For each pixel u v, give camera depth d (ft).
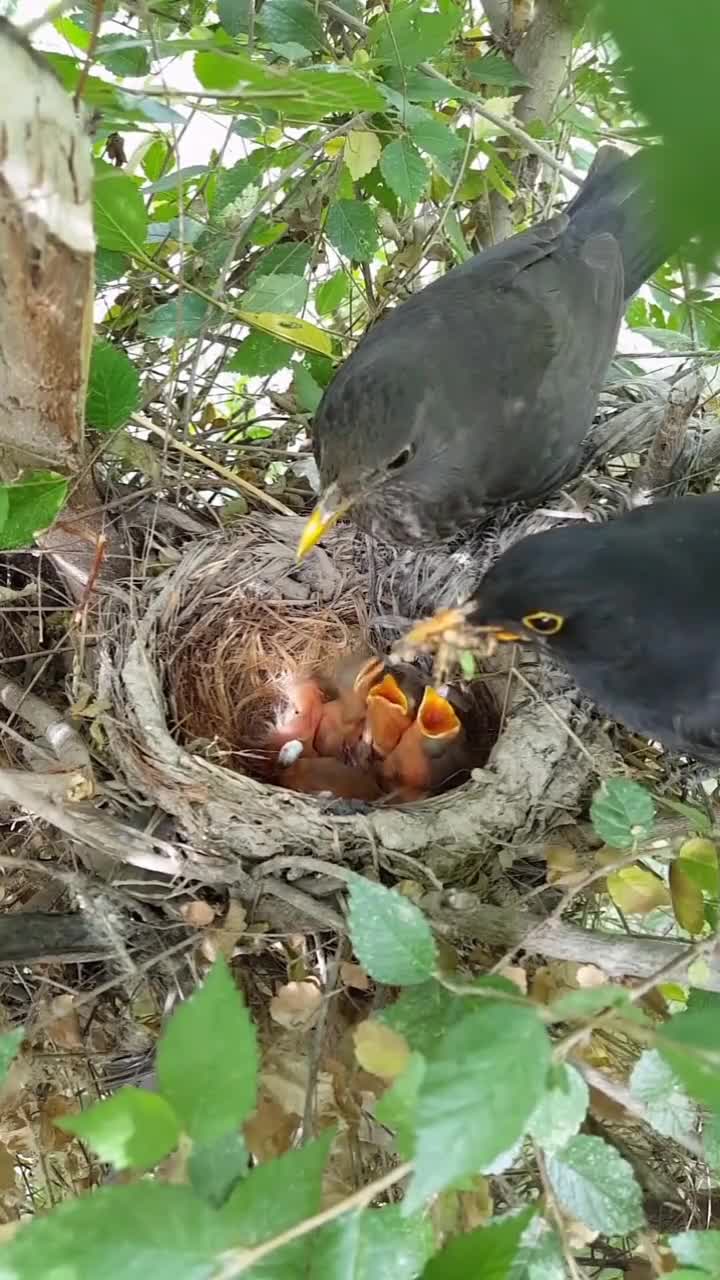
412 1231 0.62
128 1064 1.13
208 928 1.05
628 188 1.37
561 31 1.26
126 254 1.11
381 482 1.24
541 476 1.32
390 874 1.11
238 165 1.15
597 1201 0.77
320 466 1.24
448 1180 0.52
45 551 1.12
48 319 0.76
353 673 1.40
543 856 1.12
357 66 1.04
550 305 1.31
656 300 1.55
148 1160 0.55
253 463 1.34
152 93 0.74
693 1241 0.70
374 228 1.18
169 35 1.08
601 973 0.96
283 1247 0.57
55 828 1.12
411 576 1.37
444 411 1.24
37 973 1.12
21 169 0.68
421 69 1.12
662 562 0.99
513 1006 0.58
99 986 1.07
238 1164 0.58
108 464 1.19
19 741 1.11
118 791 1.12
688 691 1.02
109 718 1.12
